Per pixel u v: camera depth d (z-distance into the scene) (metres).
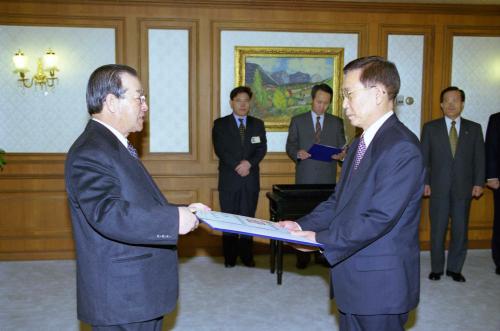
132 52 5.32
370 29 5.56
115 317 1.73
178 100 5.46
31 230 5.34
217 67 5.45
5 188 5.29
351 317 1.90
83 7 5.23
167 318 3.68
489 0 5.43
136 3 5.27
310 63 5.54
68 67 5.29
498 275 4.80
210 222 1.76
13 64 5.22
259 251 5.58
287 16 5.46
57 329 3.46
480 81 5.75
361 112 1.88
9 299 4.09
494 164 4.73
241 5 5.38
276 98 5.54
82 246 1.77
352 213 1.82
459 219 4.60
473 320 3.68
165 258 1.86
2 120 5.27
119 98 1.83
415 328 3.52
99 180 1.66
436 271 4.65
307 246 2.06
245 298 4.12
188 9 5.35
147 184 1.86
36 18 5.19
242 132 4.94
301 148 4.96
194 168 5.52
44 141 5.33
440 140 4.62
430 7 5.55
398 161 1.75
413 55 5.65
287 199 4.25
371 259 1.81
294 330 3.49
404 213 1.82
